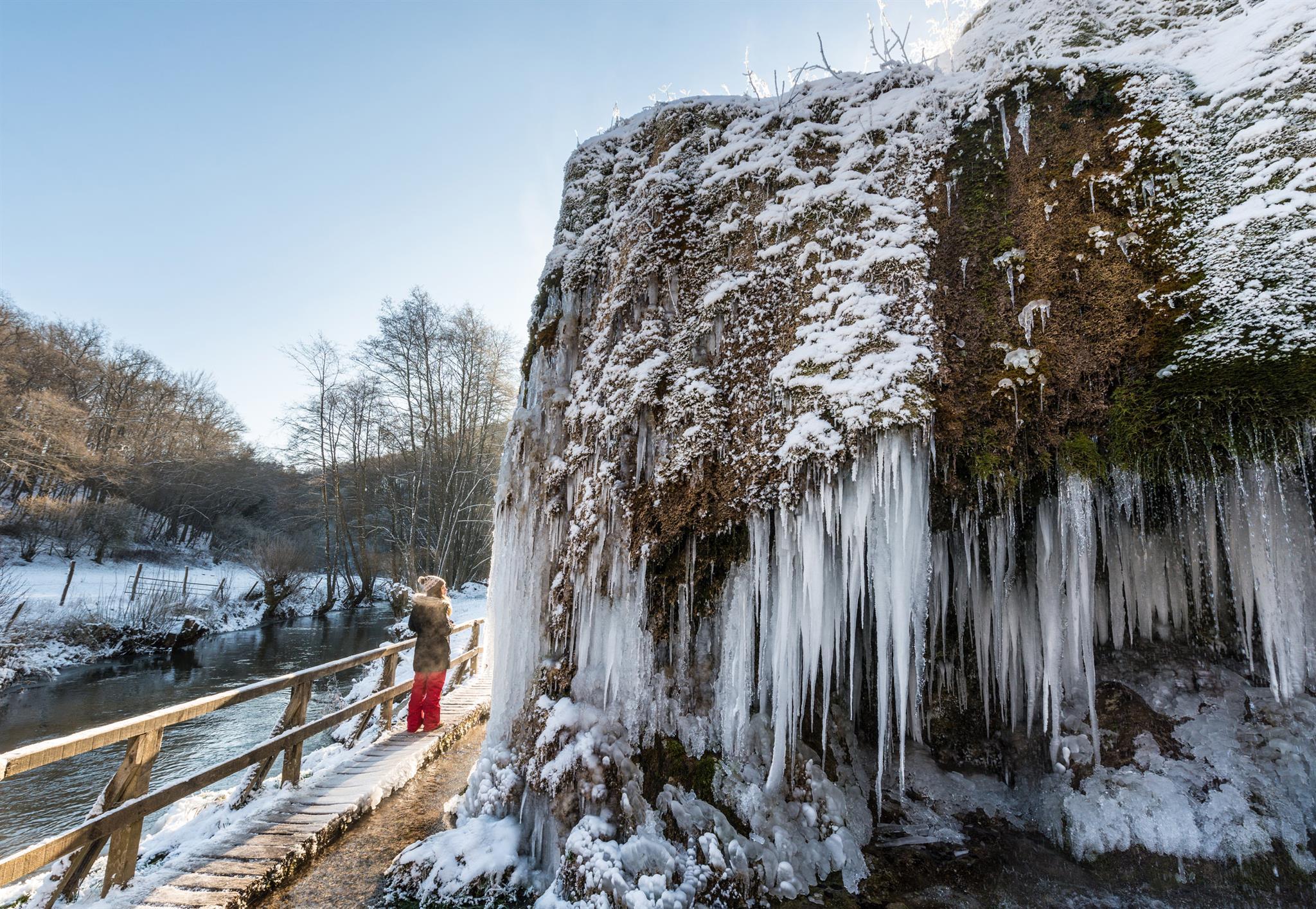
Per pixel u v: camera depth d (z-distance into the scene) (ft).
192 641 56.34
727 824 10.68
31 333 110.42
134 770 10.99
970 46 13.42
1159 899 9.93
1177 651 11.84
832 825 11.34
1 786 24.07
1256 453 8.26
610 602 12.94
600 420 13.98
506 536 15.81
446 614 21.75
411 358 101.09
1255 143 9.37
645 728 12.08
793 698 11.11
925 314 11.04
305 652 55.11
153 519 105.70
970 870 10.90
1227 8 10.61
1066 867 10.81
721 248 13.75
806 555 10.84
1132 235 9.96
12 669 40.42
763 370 12.21
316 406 101.81
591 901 9.56
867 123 13.20
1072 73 11.25
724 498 11.77
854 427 10.37
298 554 83.61
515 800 12.94
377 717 25.55
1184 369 8.90
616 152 17.52
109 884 10.52
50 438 82.58
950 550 13.00
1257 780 10.18
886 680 10.41
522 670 14.61
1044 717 11.66
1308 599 9.02
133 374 118.73
